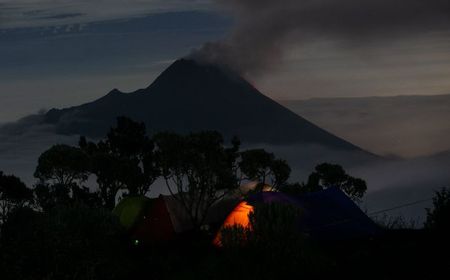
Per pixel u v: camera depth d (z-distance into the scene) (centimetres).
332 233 2731
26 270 1530
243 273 1794
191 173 3909
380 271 1709
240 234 1911
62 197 4325
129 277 2095
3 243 1591
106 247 1978
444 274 1583
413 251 1839
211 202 3866
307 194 2983
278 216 1933
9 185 4062
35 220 1873
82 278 1617
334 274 1761
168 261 2342
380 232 2786
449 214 1977
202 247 2753
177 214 3738
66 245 1622
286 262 1816
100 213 2055
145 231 3675
